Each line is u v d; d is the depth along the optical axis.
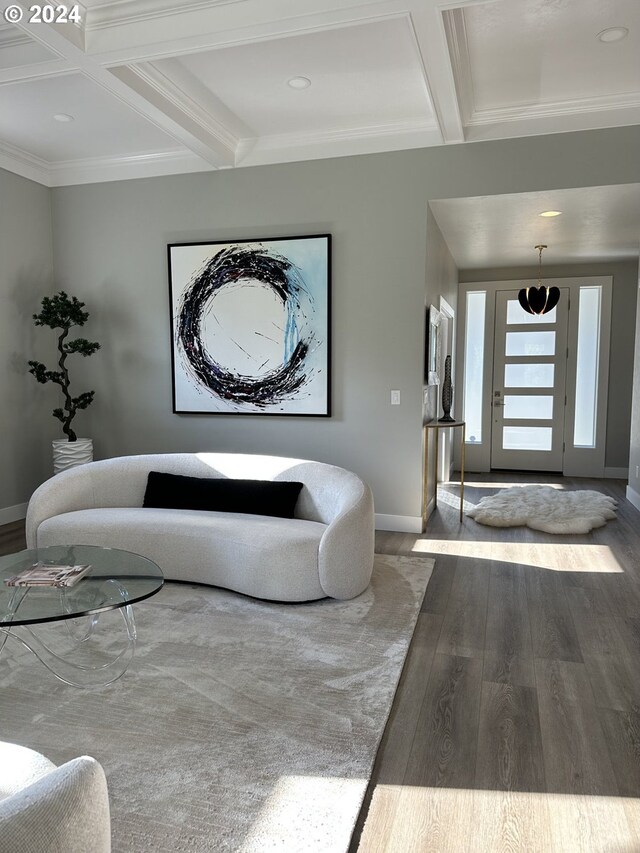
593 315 7.02
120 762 1.89
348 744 1.98
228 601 3.21
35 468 5.23
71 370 5.37
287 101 3.91
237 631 2.84
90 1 2.81
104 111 4.05
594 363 7.05
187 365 5.01
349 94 3.81
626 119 3.89
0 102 3.90
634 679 2.45
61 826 0.91
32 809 0.90
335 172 4.54
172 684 2.37
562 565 3.86
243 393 4.89
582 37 3.10
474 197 4.27
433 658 2.62
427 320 4.62
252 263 4.75
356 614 3.03
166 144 4.71
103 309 5.24
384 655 2.59
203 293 4.89
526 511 5.05
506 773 1.87
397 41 3.13
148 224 5.04
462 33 3.01
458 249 6.10
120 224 5.11
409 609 3.09
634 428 5.55
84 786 0.97
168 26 2.82
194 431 5.09
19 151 4.80
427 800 1.76
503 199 4.32
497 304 7.25
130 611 2.61
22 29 2.72
